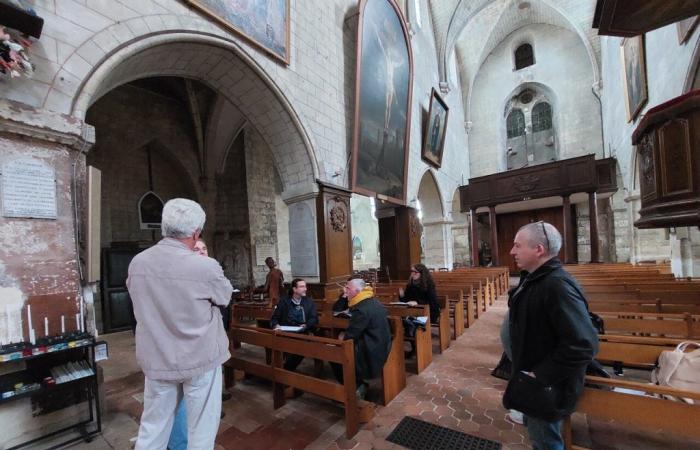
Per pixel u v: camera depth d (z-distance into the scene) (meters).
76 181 3.07
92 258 3.08
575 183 12.45
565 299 1.52
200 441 1.68
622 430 2.67
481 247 18.48
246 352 5.31
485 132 20.33
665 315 3.42
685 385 2.18
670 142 4.50
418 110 12.95
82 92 3.25
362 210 23.09
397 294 6.37
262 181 12.50
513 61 19.61
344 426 2.90
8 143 2.64
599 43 16.28
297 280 4.44
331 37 7.76
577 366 1.44
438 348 5.08
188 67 5.23
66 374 2.72
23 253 2.67
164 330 1.62
